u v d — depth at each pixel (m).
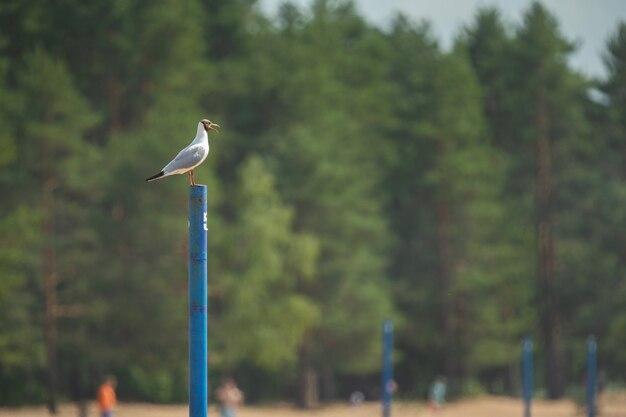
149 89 75.44
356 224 71.38
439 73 81.44
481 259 80.56
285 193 69.81
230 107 79.81
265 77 76.19
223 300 66.44
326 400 80.31
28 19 70.69
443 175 79.62
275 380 75.44
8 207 61.72
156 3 74.62
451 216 80.75
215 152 67.44
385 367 50.97
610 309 83.38
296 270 67.06
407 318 80.12
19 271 61.91
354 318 70.94
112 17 74.19
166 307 62.44
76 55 75.38
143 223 62.31
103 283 62.47
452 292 79.12
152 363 63.31
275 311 64.75
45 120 62.56
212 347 65.88
